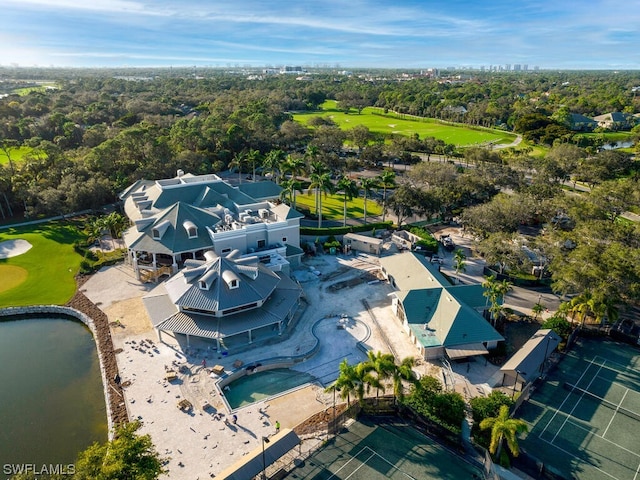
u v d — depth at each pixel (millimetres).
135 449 36156
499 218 91000
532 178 140000
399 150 166250
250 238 82312
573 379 56688
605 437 47469
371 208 121188
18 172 116750
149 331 64938
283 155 147250
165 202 91438
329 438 47062
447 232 104562
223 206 91500
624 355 61406
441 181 124812
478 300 67500
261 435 46938
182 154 135375
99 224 92188
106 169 123188
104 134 154250
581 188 141875
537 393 54156
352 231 100938
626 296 65000
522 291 77875
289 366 58625
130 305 71875
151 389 53281
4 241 94938
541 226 108312
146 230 80688
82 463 35344
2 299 73625
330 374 57156
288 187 105938
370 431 48219
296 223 86375
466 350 57844
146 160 132625
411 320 63781
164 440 45938
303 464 43906
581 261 68125
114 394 52562
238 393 53906
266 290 65375
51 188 107188
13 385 55875
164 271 79250
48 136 175125
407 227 103312
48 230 101250
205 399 51781
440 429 47125
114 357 59094
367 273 84125
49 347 63531
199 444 45562
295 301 67562
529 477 42219
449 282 77625
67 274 82438
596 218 94375
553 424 49188
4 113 197500
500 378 56531
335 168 150750
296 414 50125
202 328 59688
